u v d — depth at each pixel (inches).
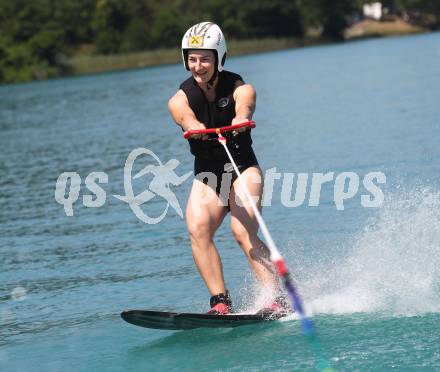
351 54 5265.8
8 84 7559.1
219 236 903.7
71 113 2898.6
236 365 524.7
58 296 732.7
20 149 1900.8
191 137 603.8
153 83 4367.6
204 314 585.0
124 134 1990.7
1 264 863.7
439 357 500.7
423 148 1259.2
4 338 631.8
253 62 5610.2
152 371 531.8
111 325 637.3
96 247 903.7
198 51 613.9
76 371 544.4
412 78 2632.9
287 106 2187.5
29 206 1184.8
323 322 586.9
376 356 510.3
